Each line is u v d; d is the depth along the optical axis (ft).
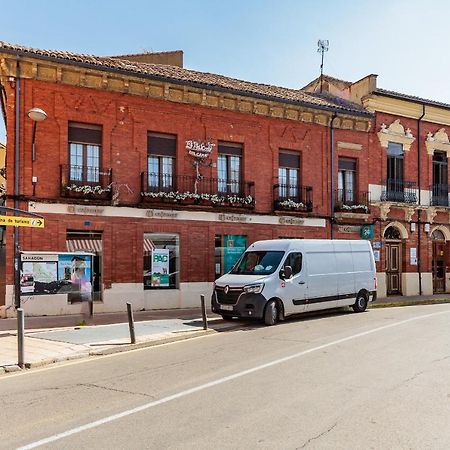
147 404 20.88
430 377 25.03
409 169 82.28
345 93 83.15
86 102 55.16
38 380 26.09
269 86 77.66
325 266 53.67
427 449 15.65
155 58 79.51
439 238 86.58
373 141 78.69
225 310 47.21
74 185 53.26
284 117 69.51
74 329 42.60
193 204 60.95
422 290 82.33
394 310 60.18
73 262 45.44
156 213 58.59
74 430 17.84
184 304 60.23
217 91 63.05
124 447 16.08
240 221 65.00
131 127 57.93
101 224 55.16
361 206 74.95
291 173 70.95
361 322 47.65
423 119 84.23
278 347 34.19
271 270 48.37
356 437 16.69
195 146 61.93
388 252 80.94
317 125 73.00
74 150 54.95
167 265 59.93
